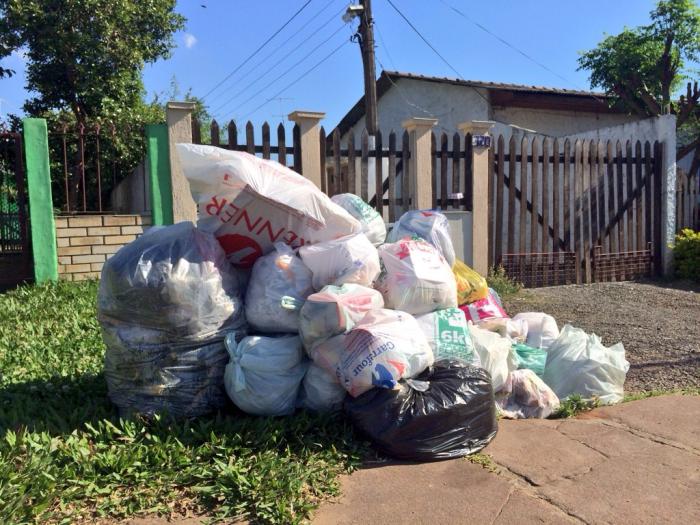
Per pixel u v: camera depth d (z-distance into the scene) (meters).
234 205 3.65
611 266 9.25
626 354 5.45
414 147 7.64
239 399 3.28
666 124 9.55
